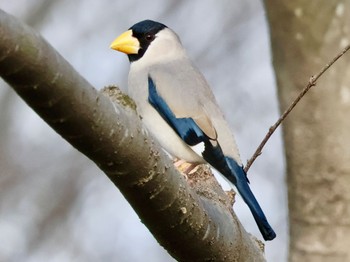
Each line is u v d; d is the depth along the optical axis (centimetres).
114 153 658
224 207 805
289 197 1268
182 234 738
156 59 1225
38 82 595
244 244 805
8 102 2078
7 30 573
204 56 2133
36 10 2114
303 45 1234
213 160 1091
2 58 577
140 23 1255
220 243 767
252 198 1028
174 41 1245
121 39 1255
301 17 1228
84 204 2066
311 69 1234
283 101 1261
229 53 2138
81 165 2098
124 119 655
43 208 2047
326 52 1226
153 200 704
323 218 1238
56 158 2108
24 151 2089
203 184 911
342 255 1224
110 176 681
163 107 1148
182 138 1127
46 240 2023
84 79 620
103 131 641
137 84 1192
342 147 1227
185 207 719
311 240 1244
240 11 2191
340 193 1228
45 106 609
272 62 1275
